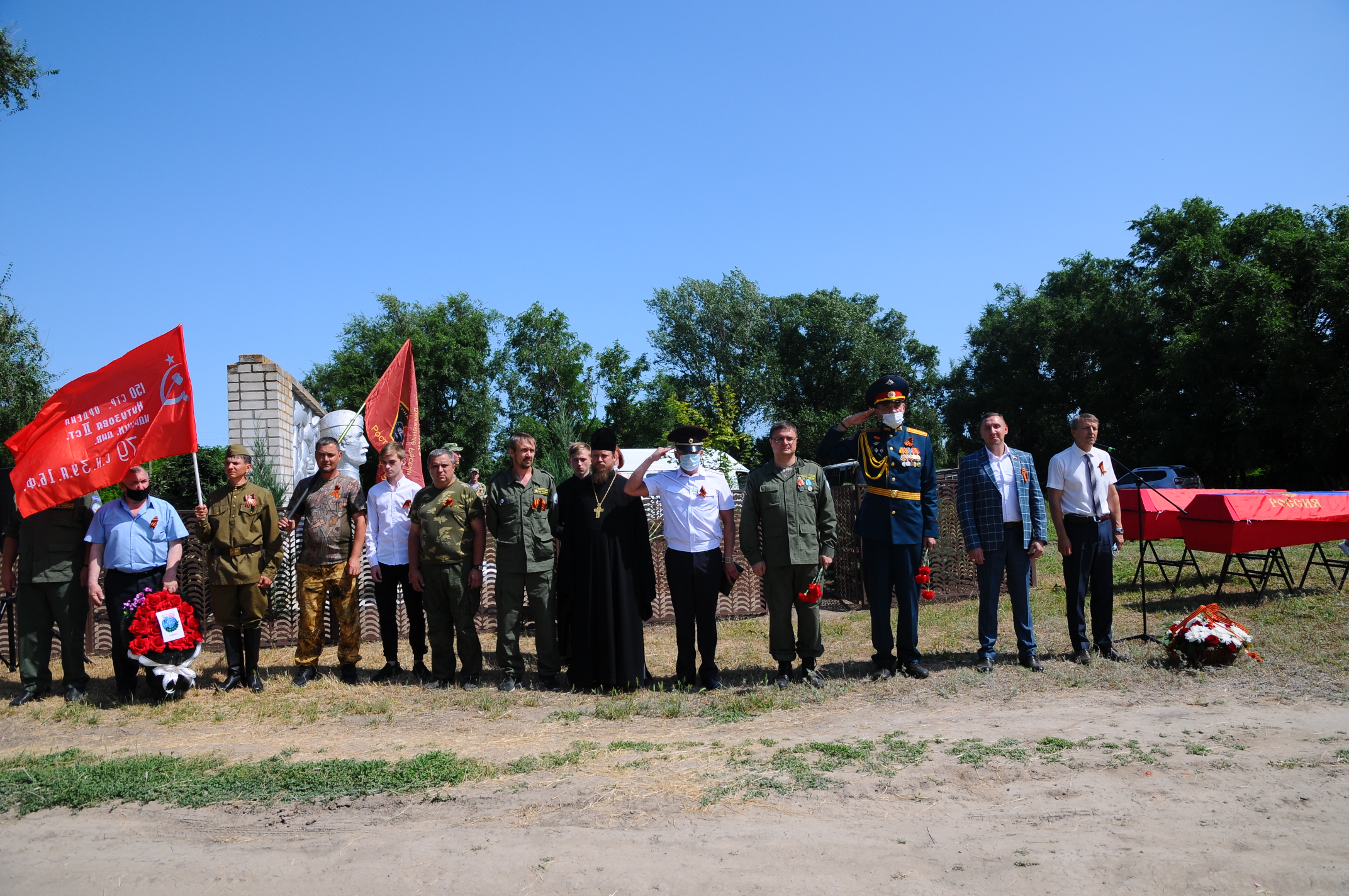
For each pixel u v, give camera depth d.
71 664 6.71
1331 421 26.77
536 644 6.75
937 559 9.99
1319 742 4.51
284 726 5.68
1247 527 8.59
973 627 8.34
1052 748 4.54
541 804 3.95
